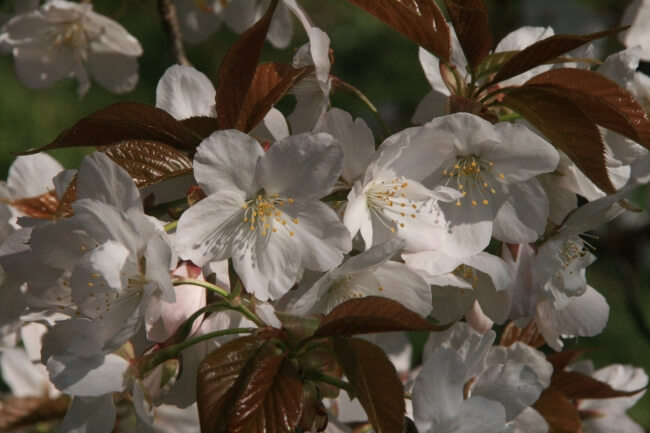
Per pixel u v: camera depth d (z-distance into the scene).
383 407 0.47
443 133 0.50
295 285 0.50
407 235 0.50
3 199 0.56
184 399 0.51
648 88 0.57
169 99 0.53
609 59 0.53
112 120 0.50
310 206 0.49
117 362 0.48
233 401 0.48
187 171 0.50
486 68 0.52
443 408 0.49
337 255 0.49
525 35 0.56
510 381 0.52
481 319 0.54
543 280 0.52
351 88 0.53
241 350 0.48
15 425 0.60
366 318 0.47
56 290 0.50
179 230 0.49
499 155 0.51
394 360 0.61
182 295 0.49
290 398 0.47
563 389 0.55
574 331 0.54
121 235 0.48
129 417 0.55
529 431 0.53
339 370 0.52
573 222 0.52
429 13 0.52
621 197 0.52
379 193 0.50
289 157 0.48
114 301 0.48
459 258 0.51
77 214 0.48
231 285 0.50
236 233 0.49
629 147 0.53
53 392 0.64
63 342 0.51
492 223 0.51
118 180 0.48
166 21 0.65
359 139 0.49
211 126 0.51
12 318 0.55
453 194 0.50
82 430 0.49
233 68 0.50
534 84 0.51
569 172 0.53
